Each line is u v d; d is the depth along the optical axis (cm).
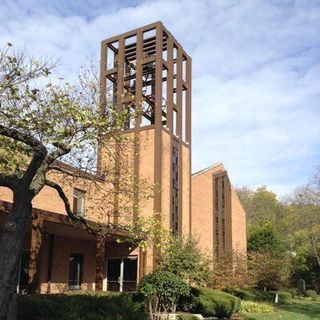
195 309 1955
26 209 884
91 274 2458
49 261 2169
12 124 984
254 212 6769
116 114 1130
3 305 819
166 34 2683
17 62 1265
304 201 4359
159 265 2058
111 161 1402
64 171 1134
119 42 2652
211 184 3266
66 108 1065
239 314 2172
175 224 2556
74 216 1106
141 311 1518
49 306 1175
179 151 2697
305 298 4225
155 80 2550
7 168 1076
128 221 1203
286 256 4306
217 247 3212
